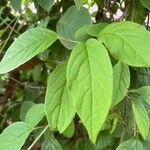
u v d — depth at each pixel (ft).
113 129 1.63
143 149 1.51
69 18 1.66
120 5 1.98
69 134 1.70
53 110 1.20
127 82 1.31
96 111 1.01
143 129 1.38
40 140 2.31
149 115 1.56
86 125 1.00
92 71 1.05
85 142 1.93
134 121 1.53
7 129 1.50
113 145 1.81
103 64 1.04
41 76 2.63
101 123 1.00
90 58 1.07
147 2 1.54
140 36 1.13
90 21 1.63
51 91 1.20
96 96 1.02
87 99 1.02
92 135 1.00
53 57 2.14
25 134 1.50
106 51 1.06
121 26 1.17
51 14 2.15
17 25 2.41
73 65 1.06
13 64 1.15
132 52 1.11
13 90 2.98
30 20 2.27
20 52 1.17
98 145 1.83
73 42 1.37
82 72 1.05
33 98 2.65
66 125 1.20
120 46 1.13
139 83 1.81
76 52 1.08
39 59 2.13
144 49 1.11
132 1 1.77
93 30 1.35
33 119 1.55
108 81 1.02
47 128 1.62
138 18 1.81
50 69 2.45
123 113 1.69
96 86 1.03
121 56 1.12
